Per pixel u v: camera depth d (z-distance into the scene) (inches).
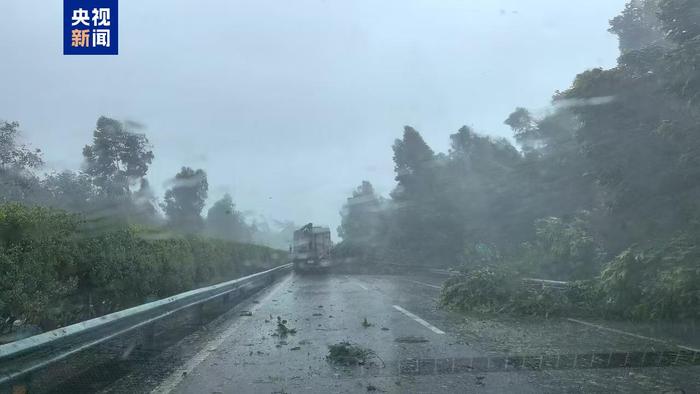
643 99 537.0
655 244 430.6
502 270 534.9
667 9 449.1
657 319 398.0
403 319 459.8
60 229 294.8
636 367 272.8
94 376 267.7
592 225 580.1
